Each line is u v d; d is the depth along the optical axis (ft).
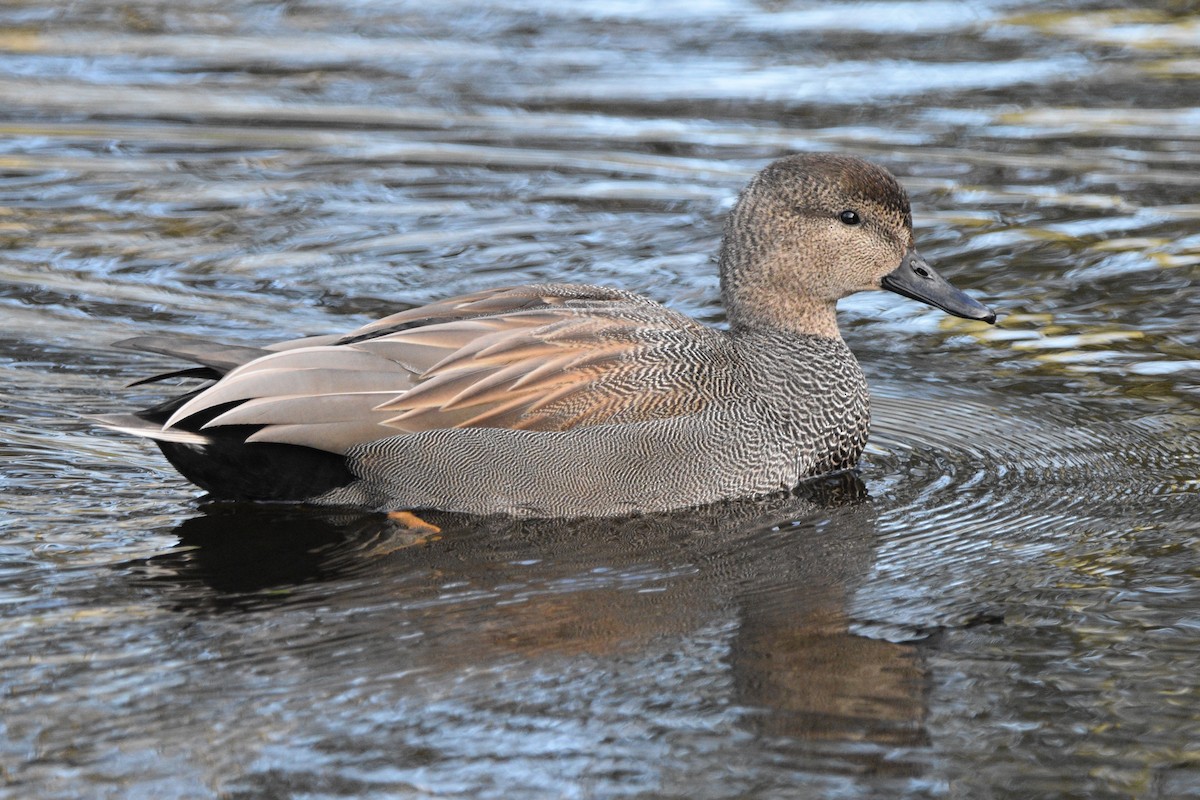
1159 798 25.30
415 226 61.00
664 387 38.52
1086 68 79.00
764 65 79.97
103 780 25.55
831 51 82.07
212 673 29.14
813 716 27.89
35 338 49.96
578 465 37.58
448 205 63.21
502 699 28.37
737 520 37.86
